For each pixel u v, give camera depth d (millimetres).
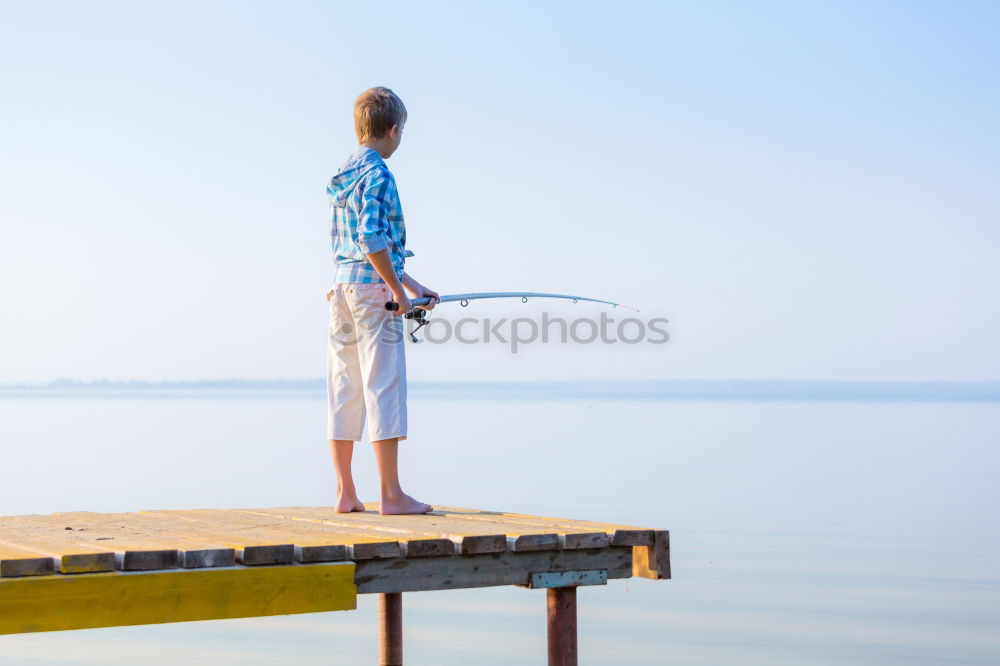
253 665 5480
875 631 6102
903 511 11086
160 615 2551
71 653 5742
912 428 30703
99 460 16719
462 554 2898
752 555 8516
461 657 5621
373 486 12305
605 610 6742
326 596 2711
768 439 24516
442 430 27859
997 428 30609
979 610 6598
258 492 11992
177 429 28188
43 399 83938
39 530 3209
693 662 5504
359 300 3660
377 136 3762
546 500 11359
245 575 2633
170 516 3732
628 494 12078
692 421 35562
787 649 5734
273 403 64000
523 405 62594
